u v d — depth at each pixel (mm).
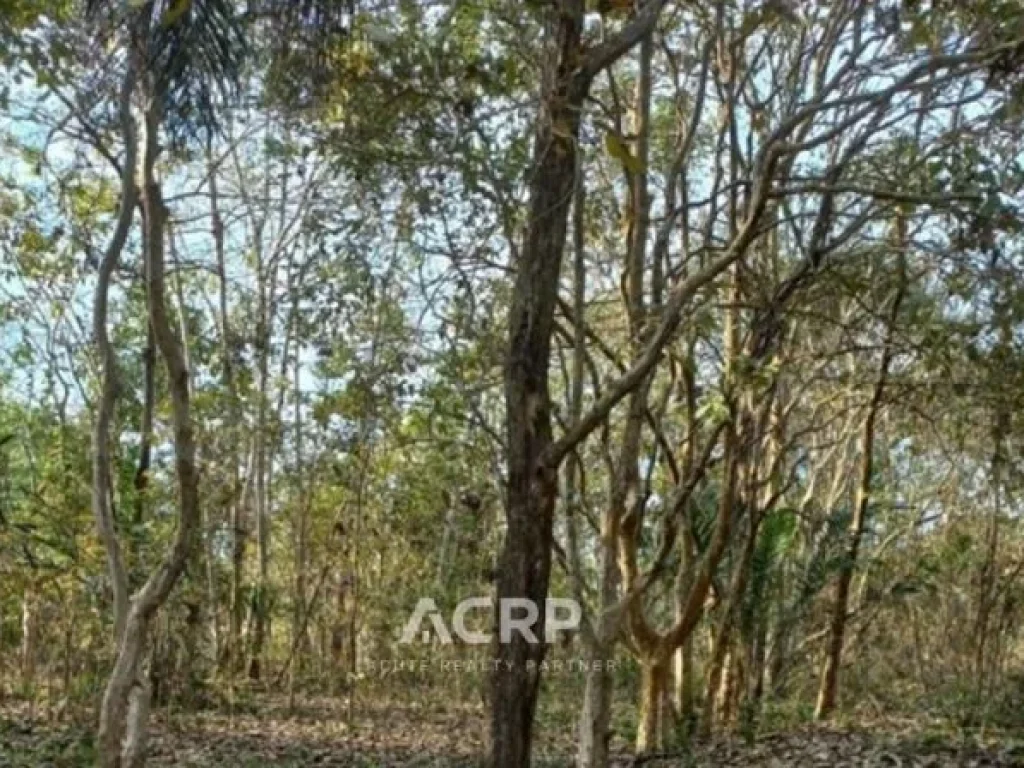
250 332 13969
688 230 9820
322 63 6270
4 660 13164
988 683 13180
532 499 5195
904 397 10859
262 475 13922
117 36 6062
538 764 10078
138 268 10914
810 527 13375
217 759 10055
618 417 10547
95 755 9273
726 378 8914
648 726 10492
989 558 13047
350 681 11906
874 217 7375
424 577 13102
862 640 14883
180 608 11875
